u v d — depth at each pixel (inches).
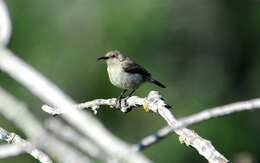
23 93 649.6
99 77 684.7
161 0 743.7
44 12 740.7
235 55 836.0
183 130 176.4
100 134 138.0
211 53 812.6
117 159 134.0
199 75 785.6
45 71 700.7
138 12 724.0
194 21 795.4
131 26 711.7
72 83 692.1
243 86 812.6
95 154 142.5
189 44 780.6
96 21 722.8
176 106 735.7
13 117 139.3
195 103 742.5
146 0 734.5
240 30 837.8
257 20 831.1
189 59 776.3
